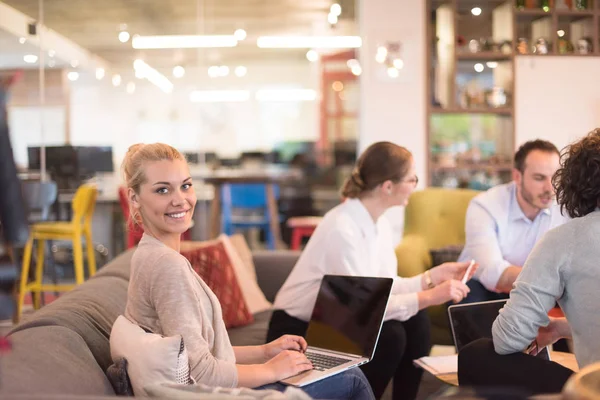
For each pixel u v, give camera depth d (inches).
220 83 284.2
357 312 101.5
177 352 71.5
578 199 78.3
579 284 76.0
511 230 138.2
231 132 287.4
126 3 275.1
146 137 281.6
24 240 51.4
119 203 268.7
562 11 233.9
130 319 80.5
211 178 285.3
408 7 239.8
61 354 75.2
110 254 266.5
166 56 281.1
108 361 86.7
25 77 267.1
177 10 279.6
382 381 116.7
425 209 176.7
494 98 240.7
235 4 280.5
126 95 277.4
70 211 265.9
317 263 117.3
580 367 76.9
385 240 124.9
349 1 276.2
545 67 237.1
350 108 283.0
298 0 279.3
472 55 236.4
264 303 160.9
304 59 283.3
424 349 127.7
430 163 241.0
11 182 50.8
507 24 236.5
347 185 121.6
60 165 267.7
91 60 273.1
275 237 290.0
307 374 87.3
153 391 67.9
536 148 133.0
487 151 243.3
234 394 63.4
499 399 59.2
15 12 265.4
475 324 102.7
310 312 117.6
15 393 59.3
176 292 76.8
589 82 237.5
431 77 241.8
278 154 290.8
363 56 242.5
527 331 78.5
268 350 91.0
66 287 232.7
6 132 51.1
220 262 149.9
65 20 270.1
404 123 241.3
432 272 122.2
